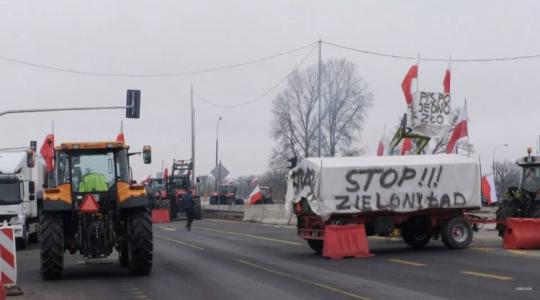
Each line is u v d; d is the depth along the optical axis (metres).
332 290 12.80
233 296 12.35
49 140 18.70
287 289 13.07
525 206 22.08
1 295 11.84
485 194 34.53
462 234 20.72
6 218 25.94
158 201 51.19
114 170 16.38
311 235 20.73
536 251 19.52
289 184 22.11
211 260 19.11
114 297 12.73
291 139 62.94
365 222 20.39
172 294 12.84
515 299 11.27
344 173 19.95
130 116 32.09
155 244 25.25
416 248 21.52
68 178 16.12
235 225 39.69
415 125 25.88
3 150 29.83
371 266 16.78
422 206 20.27
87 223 15.91
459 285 12.98
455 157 20.78
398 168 20.25
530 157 22.12
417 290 12.52
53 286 14.63
